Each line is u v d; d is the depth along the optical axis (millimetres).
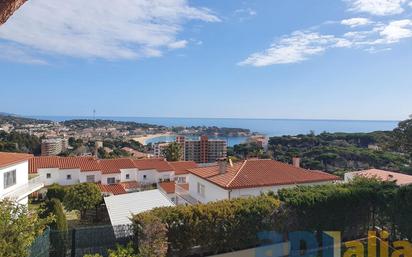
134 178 52312
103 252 15242
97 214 30203
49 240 14883
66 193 31188
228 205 16594
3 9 3758
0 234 10133
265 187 23297
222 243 16219
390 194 18453
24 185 25453
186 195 31203
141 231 14430
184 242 15469
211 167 29375
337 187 19781
